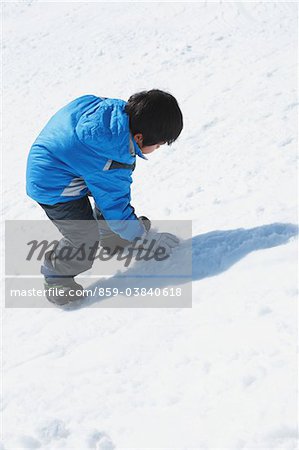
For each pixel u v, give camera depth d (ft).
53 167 8.89
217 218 10.53
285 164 11.68
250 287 8.28
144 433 6.52
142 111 8.50
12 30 31.32
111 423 6.86
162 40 23.35
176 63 20.71
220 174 12.32
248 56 19.03
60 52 26.22
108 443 6.52
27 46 28.40
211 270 9.14
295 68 16.74
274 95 15.26
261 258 8.80
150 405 6.93
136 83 20.44
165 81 19.62
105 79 21.93
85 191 9.29
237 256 9.13
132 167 9.09
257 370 6.72
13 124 21.21
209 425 6.29
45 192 9.04
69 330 9.09
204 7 25.11
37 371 8.30
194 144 14.26
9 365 8.68
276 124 13.65
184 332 7.98
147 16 26.61
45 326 9.45
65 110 9.06
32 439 6.91
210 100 16.46
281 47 18.94
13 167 17.74
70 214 9.24
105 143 8.52
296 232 9.15
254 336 7.27
